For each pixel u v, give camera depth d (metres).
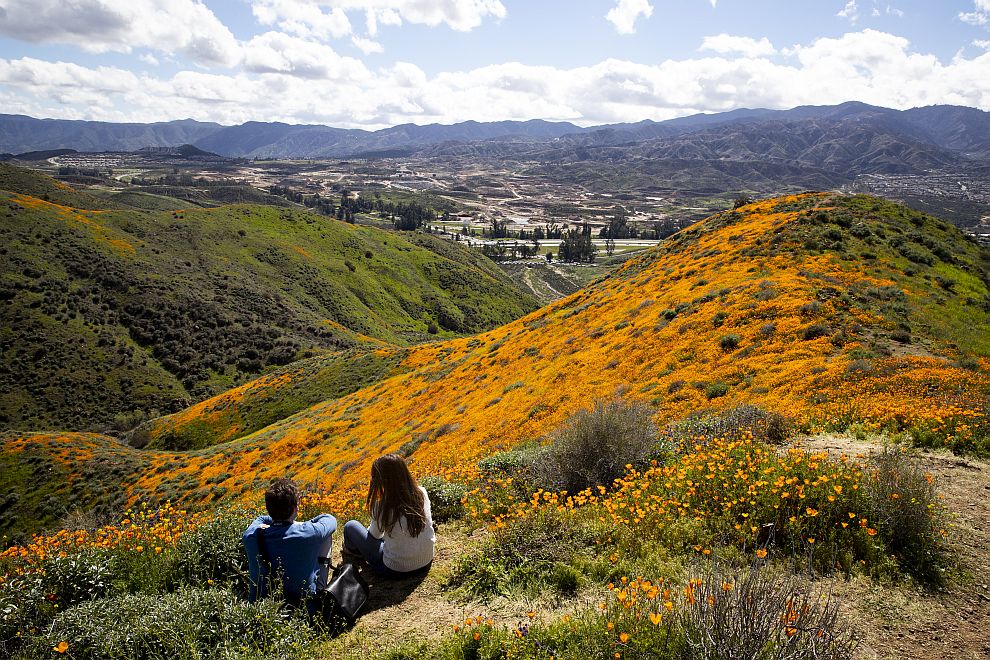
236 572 5.19
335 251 147.50
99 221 105.88
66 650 3.66
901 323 16.62
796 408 11.36
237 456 37.03
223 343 86.31
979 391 10.50
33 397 68.69
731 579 4.16
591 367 21.69
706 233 37.91
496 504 7.04
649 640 3.23
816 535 4.88
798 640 2.99
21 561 5.59
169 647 3.76
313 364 59.59
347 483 21.23
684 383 16.34
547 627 3.79
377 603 4.71
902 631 3.83
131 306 85.81
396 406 35.16
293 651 3.89
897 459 5.83
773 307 19.17
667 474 6.77
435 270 163.12
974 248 27.38
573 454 7.87
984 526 5.43
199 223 127.25
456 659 3.58
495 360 33.25
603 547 5.16
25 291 79.38
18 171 143.12
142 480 37.56
